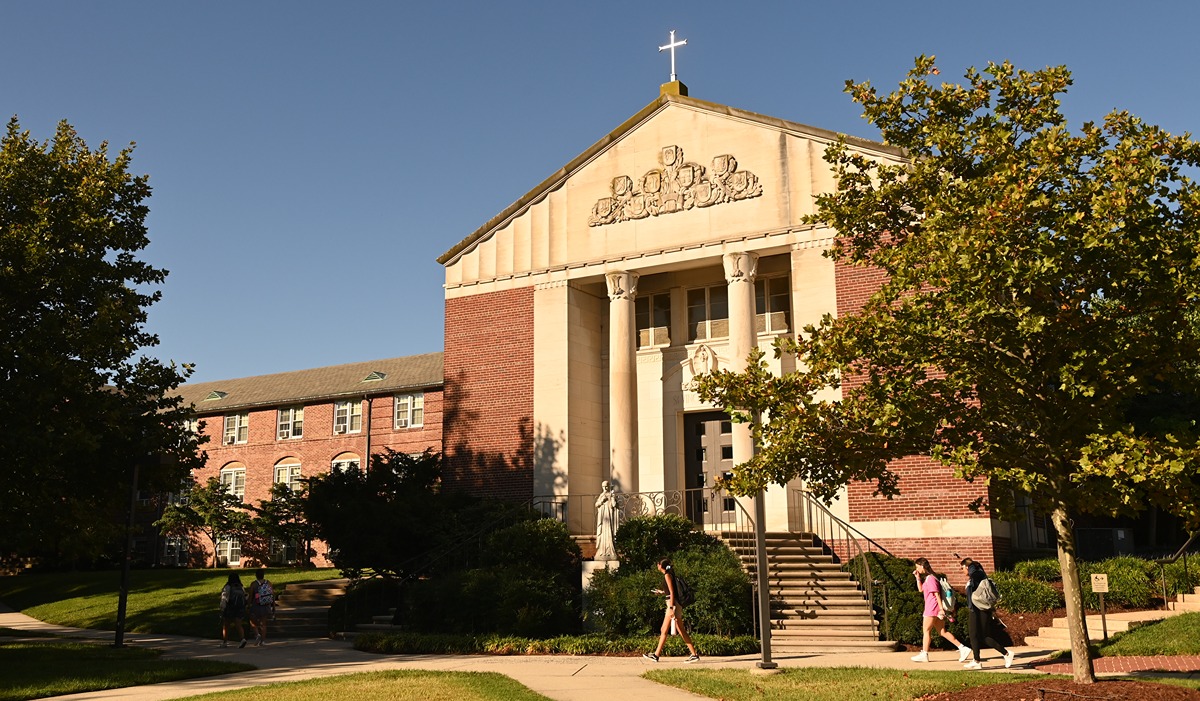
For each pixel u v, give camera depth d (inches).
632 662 608.7
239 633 876.6
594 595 748.0
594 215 1030.4
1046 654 608.7
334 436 1849.2
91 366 774.5
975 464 418.0
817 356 458.6
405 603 824.9
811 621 717.3
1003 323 412.5
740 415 468.1
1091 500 412.5
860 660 611.2
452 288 1099.3
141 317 839.7
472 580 761.0
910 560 791.1
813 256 917.2
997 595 562.9
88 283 807.7
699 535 812.0
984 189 437.4
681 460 1009.5
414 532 868.6
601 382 1063.6
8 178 775.1
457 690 478.6
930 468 844.6
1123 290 417.7
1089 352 406.3
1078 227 395.9
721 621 697.6
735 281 943.7
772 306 989.8
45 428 710.5
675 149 1001.5
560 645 672.4
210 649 756.0
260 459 1924.2
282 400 1907.0
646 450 1022.4
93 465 764.6
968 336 426.9
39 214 764.6
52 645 770.8
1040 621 708.7
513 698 450.9
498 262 1078.4
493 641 692.1
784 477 471.8
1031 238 407.2
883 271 881.5
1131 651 577.3
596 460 1032.8
